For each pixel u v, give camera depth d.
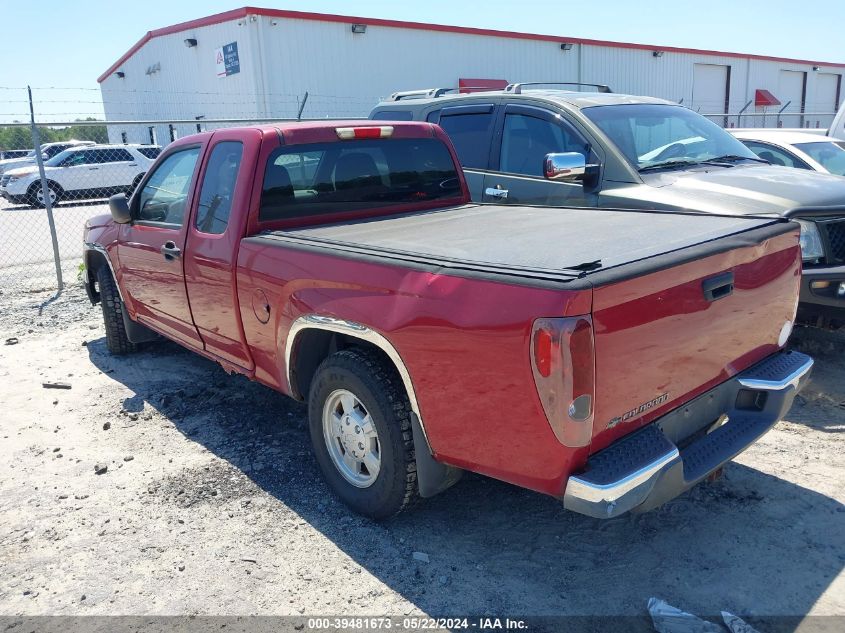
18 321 7.56
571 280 2.39
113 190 20.42
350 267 3.15
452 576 3.08
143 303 5.28
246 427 4.68
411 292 2.86
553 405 2.40
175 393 5.28
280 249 3.56
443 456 2.95
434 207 4.94
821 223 4.92
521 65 26.70
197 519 3.57
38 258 11.74
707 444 3.04
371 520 3.52
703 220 3.68
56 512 3.67
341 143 4.35
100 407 5.08
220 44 23.39
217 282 4.10
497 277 2.57
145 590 3.03
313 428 3.65
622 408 2.59
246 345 4.04
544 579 3.05
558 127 5.99
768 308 3.29
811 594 2.90
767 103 34.47
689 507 3.57
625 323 2.50
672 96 31.23
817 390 5.04
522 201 6.13
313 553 3.26
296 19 21.84
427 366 2.83
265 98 21.88
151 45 28.64
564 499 2.53
